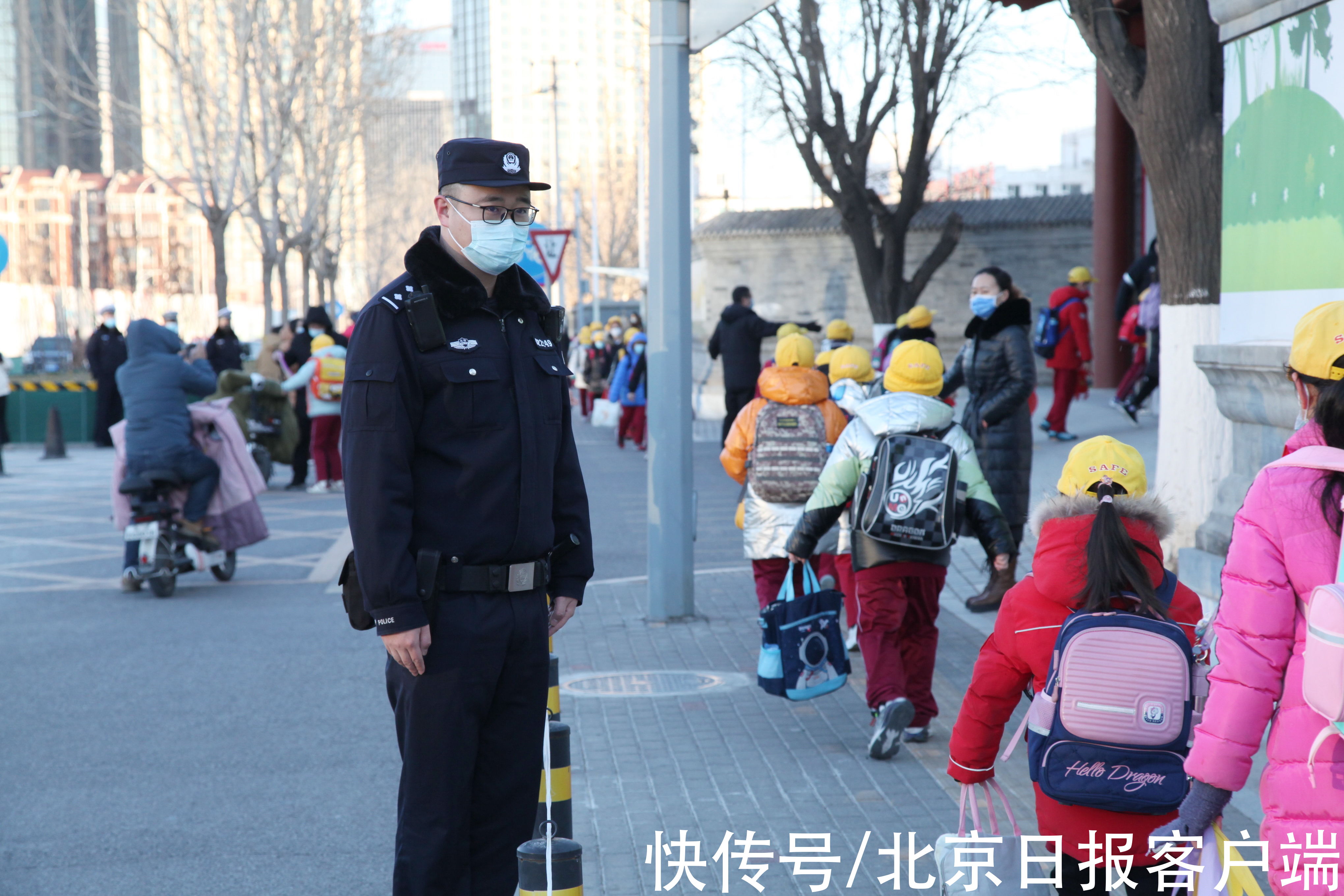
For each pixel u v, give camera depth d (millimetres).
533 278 3789
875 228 35594
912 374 6125
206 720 7062
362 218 77438
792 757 6141
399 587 3395
